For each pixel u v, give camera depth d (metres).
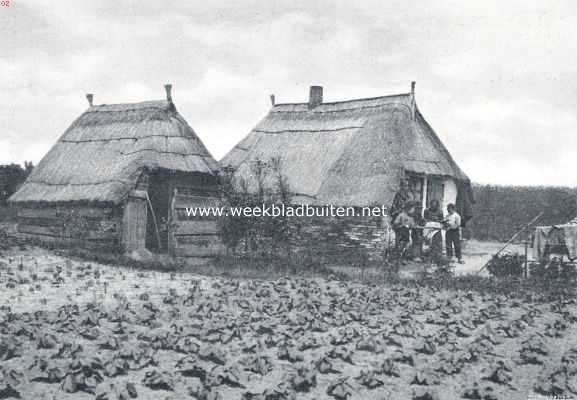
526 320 10.35
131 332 8.09
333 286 13.30
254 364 6.89
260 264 16.69
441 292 13.19
